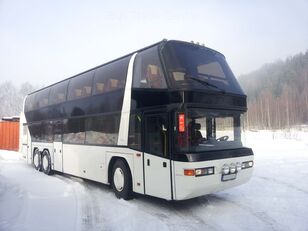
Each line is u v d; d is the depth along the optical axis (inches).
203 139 248.4
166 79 252.4
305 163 542.3
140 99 280.2
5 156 776.3
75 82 413.4
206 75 271.1
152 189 260.5
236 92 284.8
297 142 995.9
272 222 223.3
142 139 273.4
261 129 2218.3
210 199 297.6
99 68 360.8
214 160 243.6
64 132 432.1
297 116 2466.8
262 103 2682.1
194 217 240.2
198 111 247.6
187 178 229.1
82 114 383.9
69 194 317.7
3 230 189.3
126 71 306.7
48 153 486.3
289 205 269.0
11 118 1034.7
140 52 296.5
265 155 676.1
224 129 268.2
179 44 273.6
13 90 1860.2
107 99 332.5
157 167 255.1
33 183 383.6
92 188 364.2
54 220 217.5
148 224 221.6
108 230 206.2
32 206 253.0
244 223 222.8
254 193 318.7
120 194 303.0
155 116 261.1
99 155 339.9
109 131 324.2
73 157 402.9
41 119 521.3
